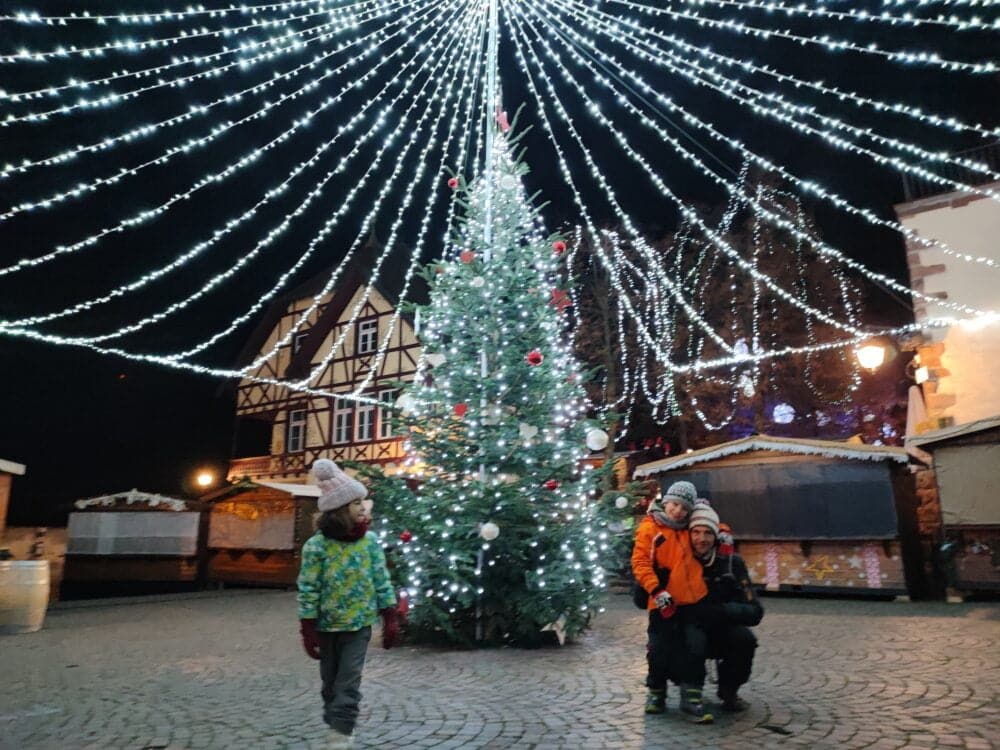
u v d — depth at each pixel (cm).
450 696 548
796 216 2000
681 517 482
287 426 2672
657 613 480
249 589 1764
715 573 473
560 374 859
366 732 455
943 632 762
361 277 2538
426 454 868
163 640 879
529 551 800
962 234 1509
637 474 1396
